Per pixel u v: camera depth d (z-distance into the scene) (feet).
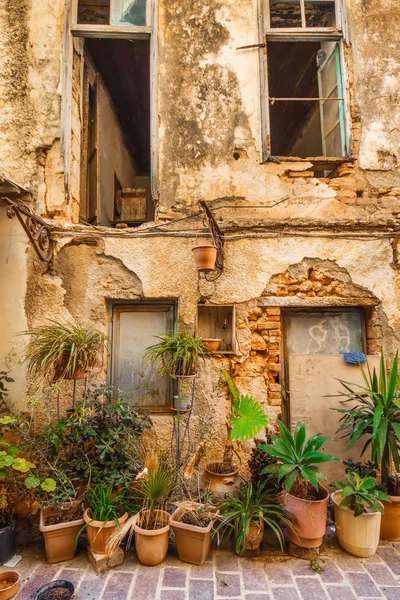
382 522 10.90
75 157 14.55
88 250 13.38
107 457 10.70
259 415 11.28
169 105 13.93
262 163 13.78
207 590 8.71
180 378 11.96
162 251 13.34
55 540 9.58
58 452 10.65
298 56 18.98
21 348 12.64
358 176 13.85
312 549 9.91
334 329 14.10
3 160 13.58
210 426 12.80
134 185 29.71
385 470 11.03
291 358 13.33
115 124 22.86
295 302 13.28
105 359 13.43
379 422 10.14
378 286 13.35
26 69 13.98
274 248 13.34
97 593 8.59
